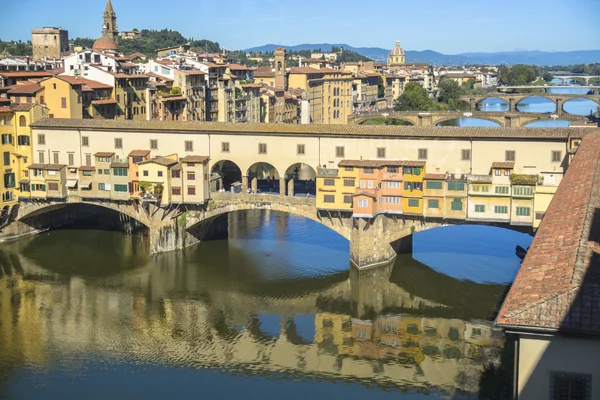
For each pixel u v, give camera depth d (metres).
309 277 105.88
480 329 85.81
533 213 102.12
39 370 73.81
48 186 123.25
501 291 98.19
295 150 115.44
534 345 35.59
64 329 85.50
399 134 109.94
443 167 109.00
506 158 106.12
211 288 101.31
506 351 78.44
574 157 83.81
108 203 121.88
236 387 70.38
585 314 35.06
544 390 35.72
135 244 124.69
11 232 126.06
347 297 97.81
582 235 45.72
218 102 196.50
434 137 108.44
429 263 110.69
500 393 68.25
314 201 112.12
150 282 104.00
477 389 69.81
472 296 96.88
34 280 104.75
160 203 116.19
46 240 126.62
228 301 96.25
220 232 130.12
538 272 41.38
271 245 123.38
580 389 35.28
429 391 69.50
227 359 77.25
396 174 107.19
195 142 119.69
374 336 84.25
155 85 169.00
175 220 118.12
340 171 108.81
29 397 67.69
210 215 118.31
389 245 109.75
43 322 87.75
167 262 113.69
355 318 90.19
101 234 131.38
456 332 84.81
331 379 72.44
